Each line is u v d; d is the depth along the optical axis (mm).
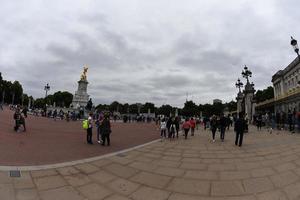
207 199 6426
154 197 6602
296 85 52031
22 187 6953
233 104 106562
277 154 11266
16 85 127000
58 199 6328
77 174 8352
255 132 23422
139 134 23312
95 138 18609
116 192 6938
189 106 108125
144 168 9359
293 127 22922
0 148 11625
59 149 12617
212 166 9578
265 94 84750
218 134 23469
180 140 18219
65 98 128250
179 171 8953
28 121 32406
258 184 7348
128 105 129625
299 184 7129
